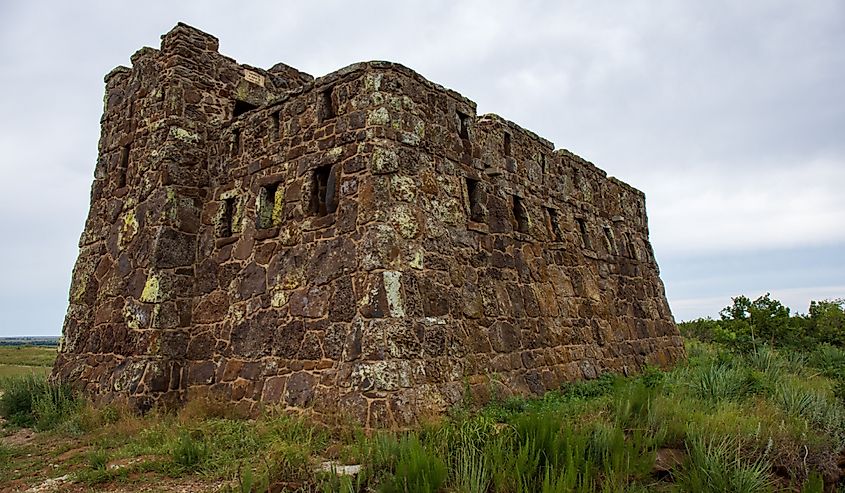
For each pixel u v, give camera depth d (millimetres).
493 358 11461
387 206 10258
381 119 10711
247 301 11727
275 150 12211
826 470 7938
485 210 12648
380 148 10531
